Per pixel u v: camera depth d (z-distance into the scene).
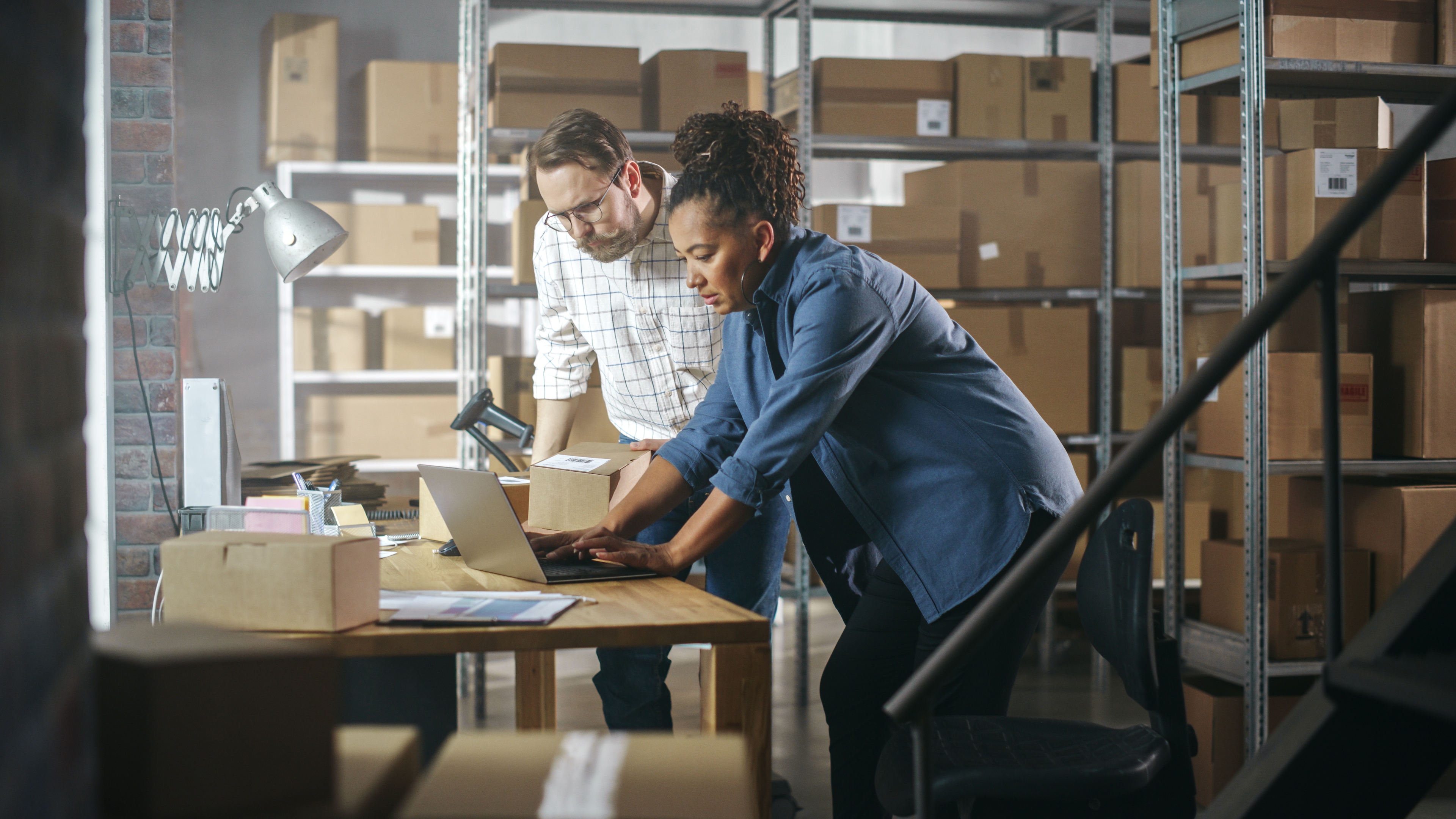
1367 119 2.88
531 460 2.68
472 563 1.81
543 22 5.52
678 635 1.40
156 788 0.67
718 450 1.94
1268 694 2.88
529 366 3.91
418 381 5.17
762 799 1.43
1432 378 2.85
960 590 1.80
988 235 3.97
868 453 1.85
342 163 5.03
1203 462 2.94
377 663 1.65
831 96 3.96
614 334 2.48
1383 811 1.27
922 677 1.25
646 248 2.36
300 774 0.71
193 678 0.68
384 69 5.05
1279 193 2.91
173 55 2.96
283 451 4.99
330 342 4.98
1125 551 1.66
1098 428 4.07
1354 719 1.25
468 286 3.68
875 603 1.89
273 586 1.33
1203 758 2.85
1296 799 1.26
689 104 3.93
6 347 0.51
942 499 1.82
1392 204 2.86
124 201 2.93
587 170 2.16
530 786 0.78
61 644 0.61
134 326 2.84
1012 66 4.04
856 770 1.87
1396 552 2.82
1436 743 1.27
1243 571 2.85
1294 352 3.13
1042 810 1.61
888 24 5.73
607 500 1.93
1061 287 4.01
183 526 2.05
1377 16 2.91
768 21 4.17
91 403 2.89
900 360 1.86
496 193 5.45
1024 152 4.20
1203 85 2.92
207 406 2.24
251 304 5.14
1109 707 3.62
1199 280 4.00
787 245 1.82
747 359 1.93
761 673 1.42
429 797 0.76
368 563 1.38
